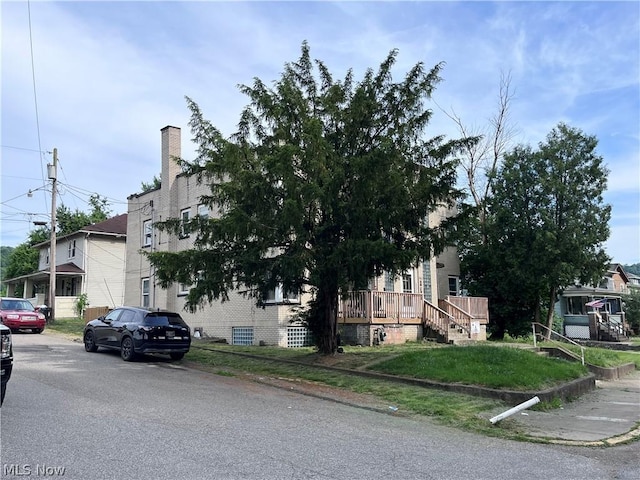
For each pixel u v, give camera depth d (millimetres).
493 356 13617
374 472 5910
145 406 8750
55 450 6039
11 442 6297
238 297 21781
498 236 28891
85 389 10016
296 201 11633
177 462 5805
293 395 10867
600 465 6918
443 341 21562
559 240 27328
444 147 13227
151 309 15930
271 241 12883
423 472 6043
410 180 12742
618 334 36125
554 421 9797
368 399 10727
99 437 6672
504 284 28938
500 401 10812
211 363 15320
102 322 16672
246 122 14016
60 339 21281
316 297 15719
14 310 23969
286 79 13695
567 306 43938
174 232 14023
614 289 51812
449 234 13648
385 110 13641
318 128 11859
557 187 27266
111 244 38344
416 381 12047
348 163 12508
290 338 20047
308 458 6289
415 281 25156
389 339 20500
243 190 12227
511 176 28516
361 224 12406
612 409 11336
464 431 8625
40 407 8227
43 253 44344
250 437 7109
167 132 26453
